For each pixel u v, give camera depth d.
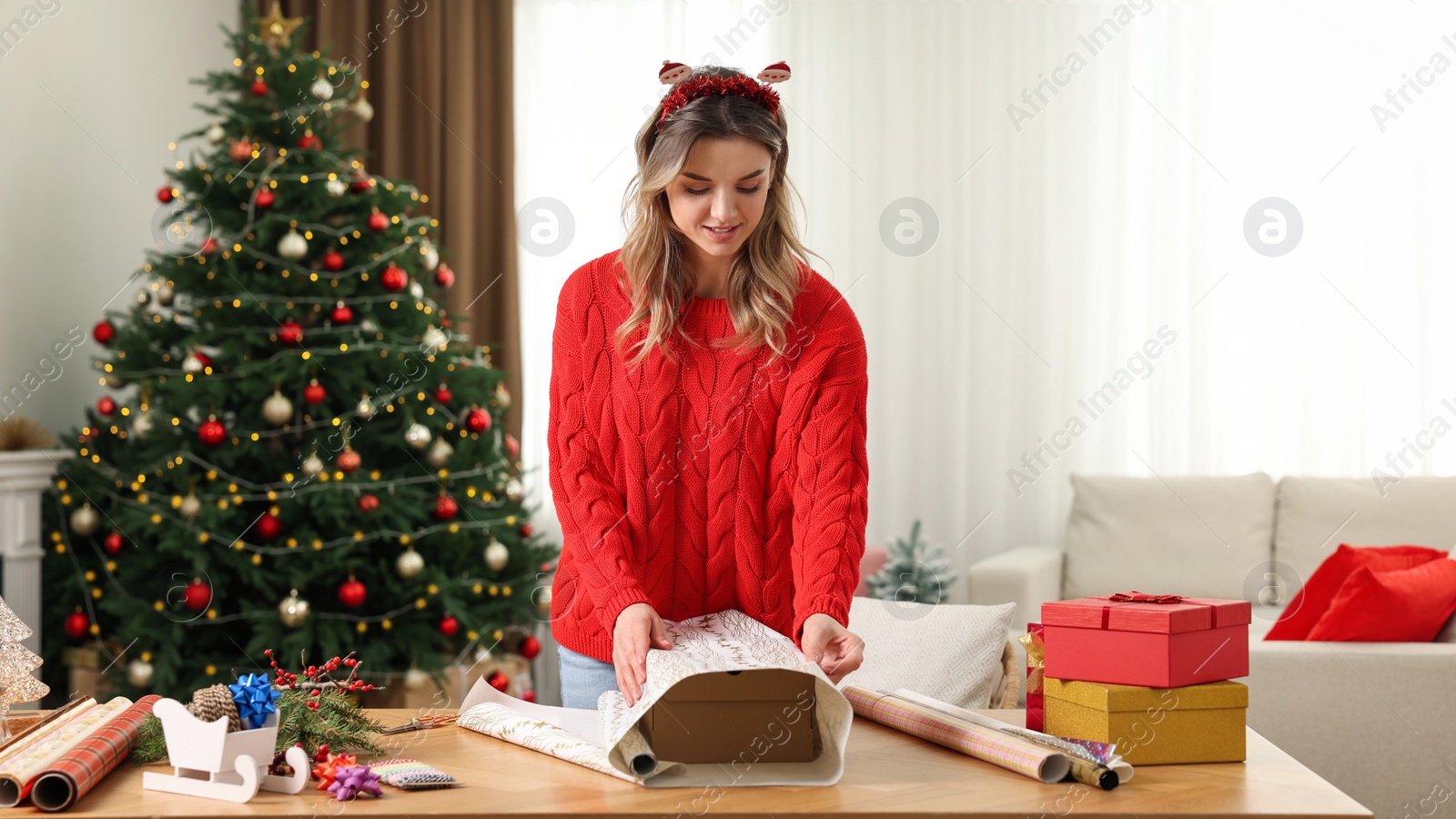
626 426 1.39
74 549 3.47
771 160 1.30
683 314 1.41
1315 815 1.05
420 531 3.35
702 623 1.35
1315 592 2.69
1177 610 1.23
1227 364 4.34
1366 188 4.25
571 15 4.52
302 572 3.21
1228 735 1.24
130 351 3.34
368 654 3.28
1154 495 3.98
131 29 4.03
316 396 3.22
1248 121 4.33
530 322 4.50
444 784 1.15
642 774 1.13
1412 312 4.23
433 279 3.82
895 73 4.46
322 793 1.13
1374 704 2.55
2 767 1.10
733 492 1.39
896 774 1.18
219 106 3.58
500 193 4.43
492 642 3.52
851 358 1.40
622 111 4.49
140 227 4.09
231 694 1.17
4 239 3.51
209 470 3.28
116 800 1.11
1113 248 4.39
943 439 4.46
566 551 1.44
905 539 4.45
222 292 3.36
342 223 3.45
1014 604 2.54
